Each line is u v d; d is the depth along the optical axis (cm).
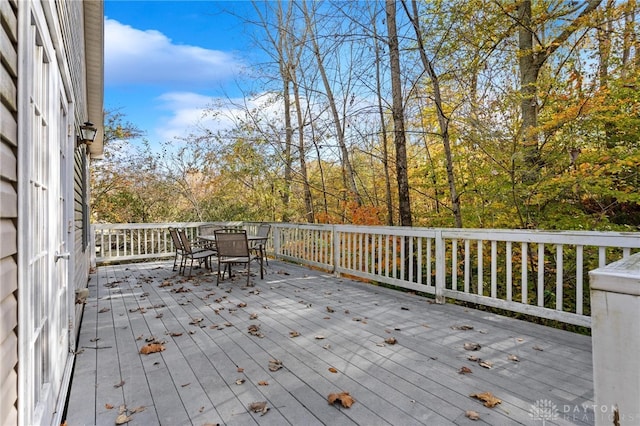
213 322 359
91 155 998
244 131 1047
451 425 184
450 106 646
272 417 193
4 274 108
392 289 537
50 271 199
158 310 404
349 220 887
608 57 615
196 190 1264
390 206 859
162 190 1251
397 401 207
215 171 1195
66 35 281
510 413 194
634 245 270
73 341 280
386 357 269
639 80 512
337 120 899
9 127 112
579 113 501
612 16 586
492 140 583
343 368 251
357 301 438
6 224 110
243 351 284
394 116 671
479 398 209
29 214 133
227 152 1095
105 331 334
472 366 253
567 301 536
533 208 568
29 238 134
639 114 505
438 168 766
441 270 419
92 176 1273
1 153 105
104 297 466
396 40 649
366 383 229
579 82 559
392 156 909
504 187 575
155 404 207
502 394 214
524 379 233
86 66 645
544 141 543
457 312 387
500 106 588
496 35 607
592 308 98
